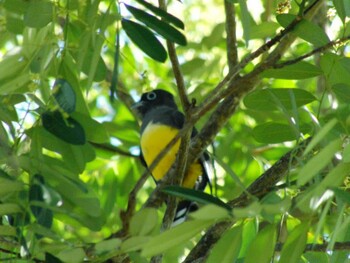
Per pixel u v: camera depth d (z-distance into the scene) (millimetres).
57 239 7645
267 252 7754
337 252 8508
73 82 9352
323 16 12203
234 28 11344
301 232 7648
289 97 9305
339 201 7492
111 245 7090
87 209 8422
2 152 8312
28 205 7672
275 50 10961
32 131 8742
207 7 16156
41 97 9227
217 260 7594
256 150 15156
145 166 14422
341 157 7195
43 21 8594
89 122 9414
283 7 9648
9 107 9008
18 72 8531
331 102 10750
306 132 9336
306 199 7215
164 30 8414
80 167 9312
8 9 9930
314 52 9062
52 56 8688
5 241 8508
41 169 8344
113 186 14258
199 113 8859
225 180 14219
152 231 7336
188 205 11945
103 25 8297
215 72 15016
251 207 6734
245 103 9391
